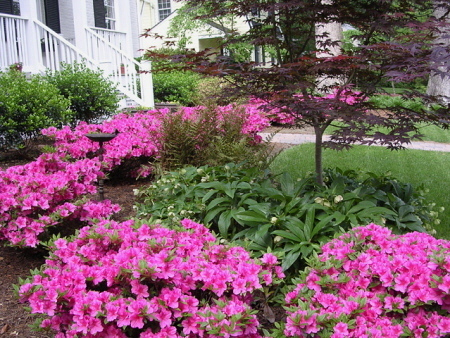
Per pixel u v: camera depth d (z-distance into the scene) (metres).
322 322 1.89
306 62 3.15
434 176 6.06
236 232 3.51
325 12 3.67
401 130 3.32
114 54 10.34
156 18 22.78
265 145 5.22
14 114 6.12
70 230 3.46
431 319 1.91
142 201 4.58
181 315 1.85
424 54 3.06
